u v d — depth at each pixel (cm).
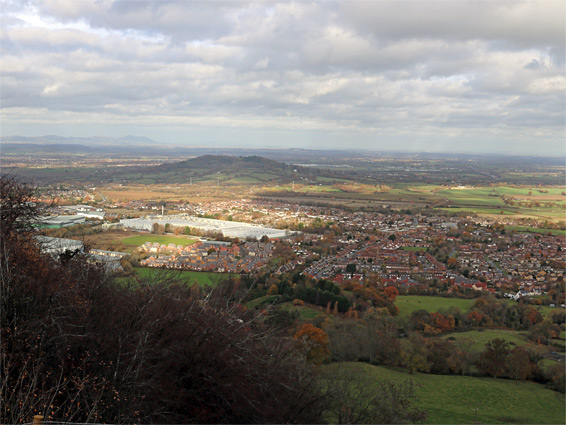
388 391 3173
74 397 1512
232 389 1881
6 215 2627
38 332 1620
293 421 2108
